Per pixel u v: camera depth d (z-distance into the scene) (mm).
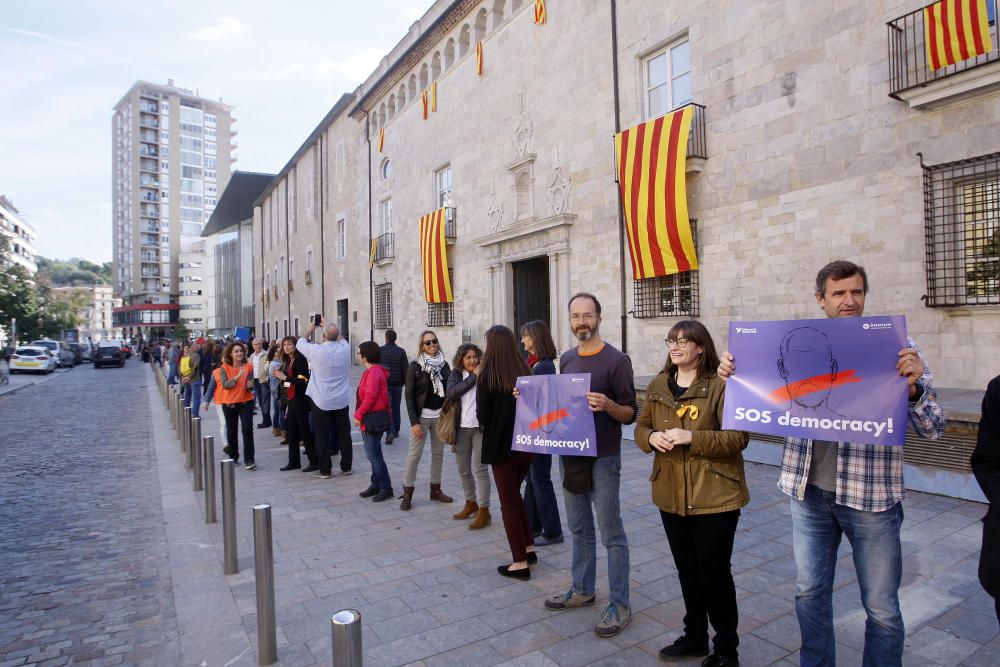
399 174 23469
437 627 3770
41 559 5402
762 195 9734
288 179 41875
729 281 10273
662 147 10797
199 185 119375
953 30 7234
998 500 2092
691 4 10898
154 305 108875
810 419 2607
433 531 5684
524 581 4457
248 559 5129
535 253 15055
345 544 5352
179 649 3711
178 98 116625
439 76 20203
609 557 3719
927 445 6281
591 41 13320
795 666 3219
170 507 6820
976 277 7383
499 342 4484
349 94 29031
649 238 11109
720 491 3043
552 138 14523
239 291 70250
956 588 4129
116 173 122188
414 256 22219
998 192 7203
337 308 31625
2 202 82875
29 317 48844
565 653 3426
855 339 2553
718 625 3094
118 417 15680
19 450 10945
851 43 8555
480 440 5734
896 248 8078
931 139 7715
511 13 16062
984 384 7273
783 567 4582
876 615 2547
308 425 8469
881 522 2529
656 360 11781
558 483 7457
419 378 6488
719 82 10398
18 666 3584
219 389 8516
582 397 3639
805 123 9125
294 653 3529
